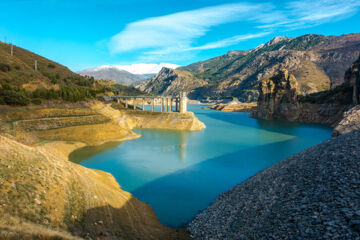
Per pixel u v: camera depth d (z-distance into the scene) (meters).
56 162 31.27
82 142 88.44
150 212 38.69
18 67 124.94
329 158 27.39
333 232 14.48
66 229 19.86
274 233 18.67
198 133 135.25
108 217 27.84
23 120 82.81
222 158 80.12
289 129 155.38
